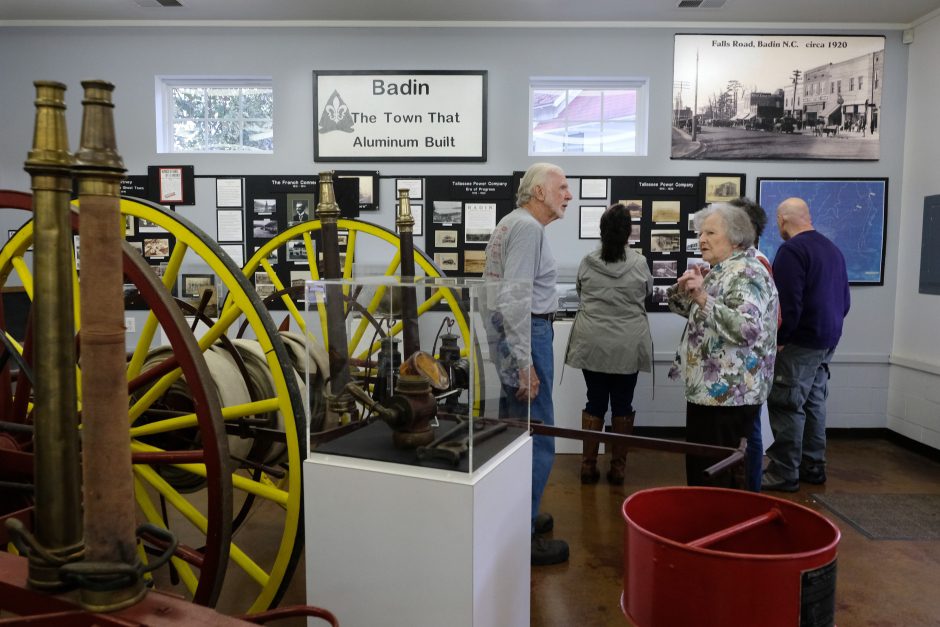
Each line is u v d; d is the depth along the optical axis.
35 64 4.67
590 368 3.62
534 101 4.88
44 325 0.88
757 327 2.41
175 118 4.95
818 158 4.70
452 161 4.71
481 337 1.38
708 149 4.70
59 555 0.92
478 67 4.68
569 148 4.92
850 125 4.69
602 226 3.60
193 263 4.76
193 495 3.55
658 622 1.14
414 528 1.34
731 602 1.07
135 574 0.91
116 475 0.89
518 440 1.57
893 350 4.80
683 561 1.10
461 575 1.31
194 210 4.77
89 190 0.83
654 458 4.35
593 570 2.74
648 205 4.72
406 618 1.37
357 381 1.58
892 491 3.72
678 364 2.78
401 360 1.54
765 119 4.68
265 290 4.78
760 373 2.50
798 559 1.06
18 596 0.96
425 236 4.76
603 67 4.67
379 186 4.73
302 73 4.69
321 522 1.43
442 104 4.68
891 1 4.23
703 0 4.24
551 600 2.49
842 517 3.32
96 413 0.87
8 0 4.27
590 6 4.34
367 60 4.67
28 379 1.92
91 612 0.91
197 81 4.81
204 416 1.55
